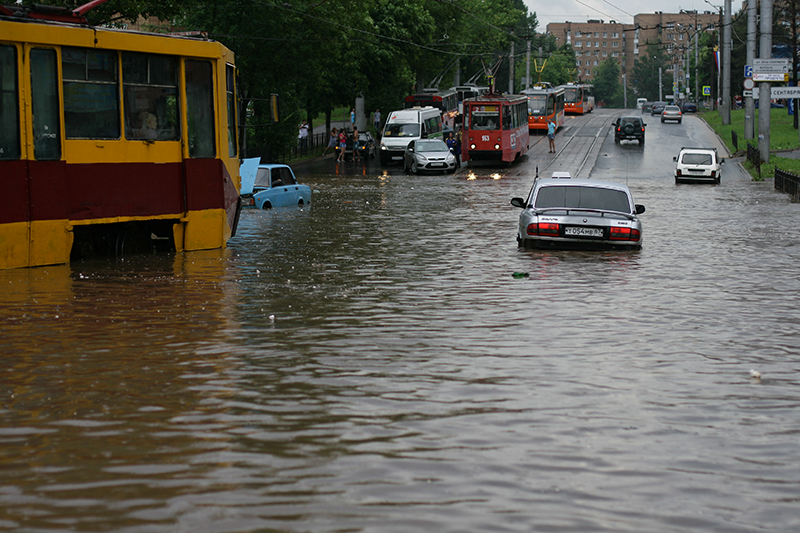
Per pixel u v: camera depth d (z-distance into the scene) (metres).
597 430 7.77
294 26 58.94
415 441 7.43
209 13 55.94
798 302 14.67
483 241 23.70
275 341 11.39
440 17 102.69
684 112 147.62
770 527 5.77
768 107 58.25
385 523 5.75
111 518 5.81
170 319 12.85
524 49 186.12
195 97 21.08
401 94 96.00
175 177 20.59
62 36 17.83
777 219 30.89
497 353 10.78
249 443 7.36
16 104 17.19
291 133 67.69
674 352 10.91
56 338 11.47
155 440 7.43
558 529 5.70
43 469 6.73
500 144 63.22
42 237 17.80
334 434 7.61
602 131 99.19
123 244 20.03
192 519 5.79
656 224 29.09
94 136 18.70
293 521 5.77
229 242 23.36
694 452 7.22
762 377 9.70
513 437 7.55
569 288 15.97
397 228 27.20
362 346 11.13
